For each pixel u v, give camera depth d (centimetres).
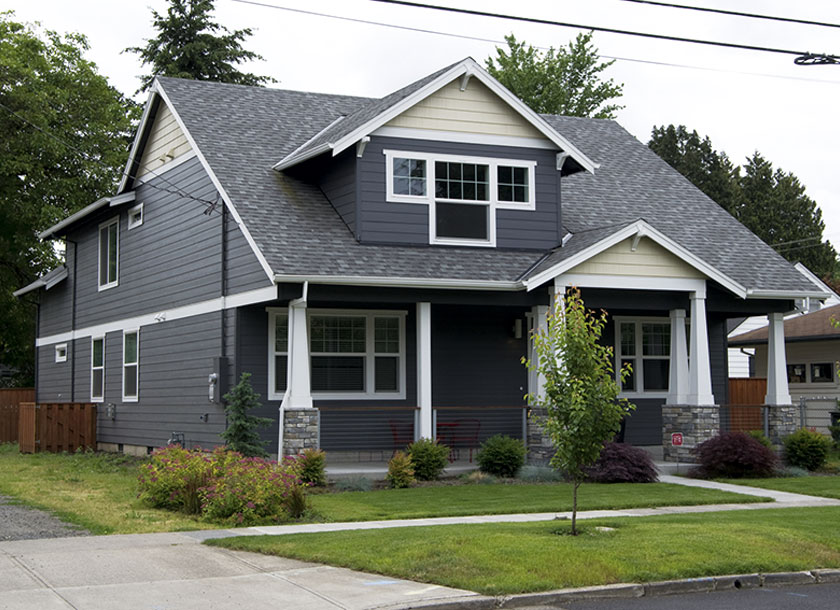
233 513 1330
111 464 2162
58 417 2544
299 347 1738
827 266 5788
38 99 3384
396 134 1939
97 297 2680
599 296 1950
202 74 4266
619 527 1235
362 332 2014
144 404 2334
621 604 925
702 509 1465
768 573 1022
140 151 2436
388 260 1845
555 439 1203
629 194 2422
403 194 1939
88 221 2766
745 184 5909
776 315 2159
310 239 1847
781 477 1919
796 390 3188
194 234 2117
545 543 1097
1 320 3759
